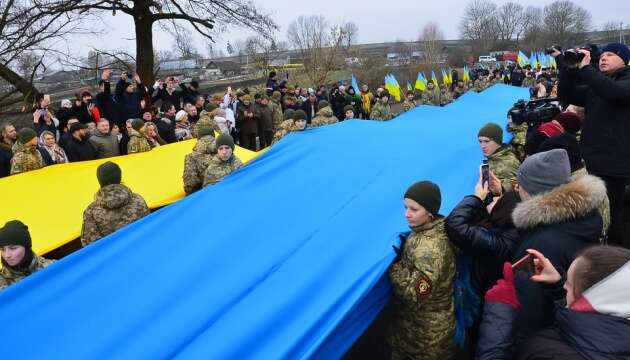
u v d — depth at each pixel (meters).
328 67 27.59
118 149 7.80
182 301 2.73
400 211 3.33
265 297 2.65
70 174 6.08
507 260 2.71
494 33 74.94
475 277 3.00
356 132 4.88
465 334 2.93
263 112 12.81
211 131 6.14
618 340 1.50
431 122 5.77
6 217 5.02
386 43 69.94
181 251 3.18
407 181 3.79
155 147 7.61
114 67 16.75
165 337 2.47
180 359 2.31
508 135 5.75
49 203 5.38
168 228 3.45
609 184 3.81
